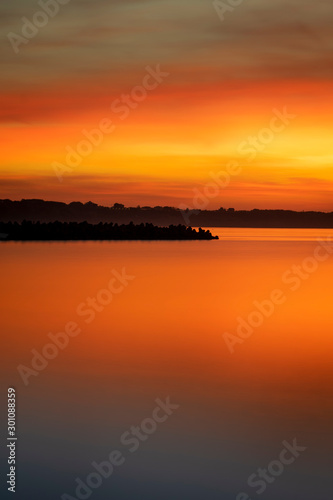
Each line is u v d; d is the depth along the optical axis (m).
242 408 9.15
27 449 7.70
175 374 10.98
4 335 14.37
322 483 6.93
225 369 11.37
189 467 7.29
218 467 7.29
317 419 8.70
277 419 8.70
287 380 10.65
